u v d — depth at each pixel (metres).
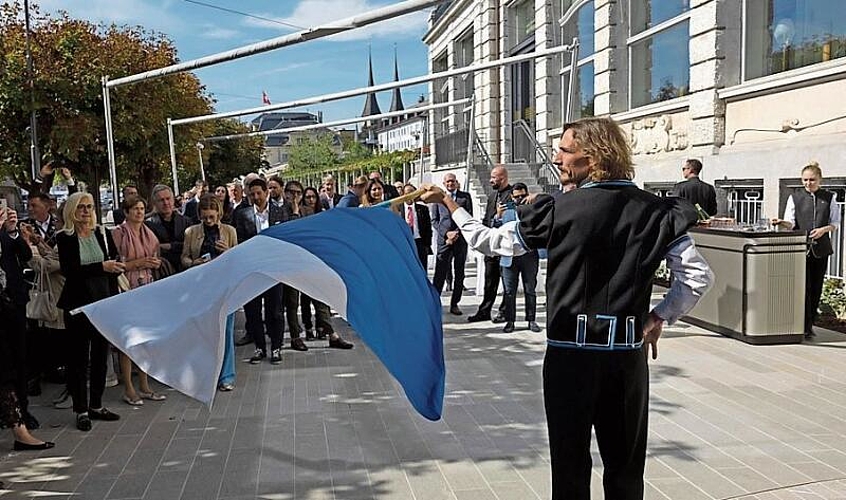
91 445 5.57
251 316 8.17
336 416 6.16
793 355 7.80
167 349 3.18
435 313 3.83
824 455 5.04
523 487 4.62
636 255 3.06
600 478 4.65
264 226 8.82
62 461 5.25
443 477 4.80
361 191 9.85
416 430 5.75
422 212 10.98
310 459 5.18
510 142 22.97
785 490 4.48
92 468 5.10
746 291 8.33
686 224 3.10
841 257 9.98
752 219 11.67
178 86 23.02
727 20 12.16
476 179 18.03
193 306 3.30
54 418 6.29
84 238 5.97
